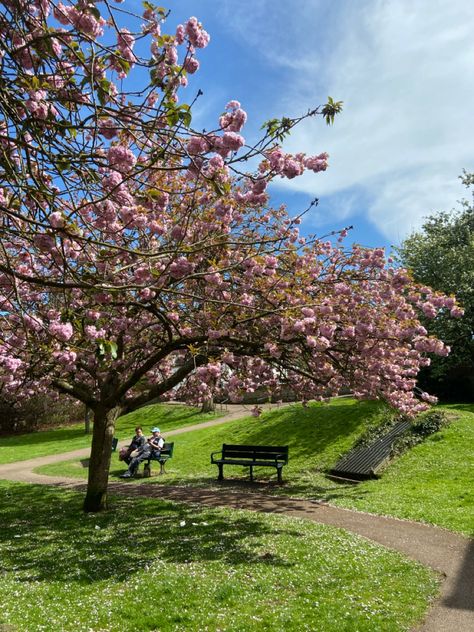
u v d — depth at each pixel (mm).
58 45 3646
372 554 6449
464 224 27016
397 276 8992
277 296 7684
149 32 3750
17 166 4027
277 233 10523
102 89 3412
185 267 5195
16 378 8797
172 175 7637
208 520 8414
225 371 8648
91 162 3641
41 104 3396
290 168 4207
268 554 6359
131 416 32344
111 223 4457
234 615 4566
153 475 14609
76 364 9086
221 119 3812
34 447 24672
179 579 5430
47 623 4395
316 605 4797
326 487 11648
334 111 4023
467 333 23641
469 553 6684
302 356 9547
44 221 4145
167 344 8430
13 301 6141
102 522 8406
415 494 10172
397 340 8992
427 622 4578
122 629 4305
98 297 5047
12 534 7809
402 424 14383
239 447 13648
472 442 12797
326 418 16453
